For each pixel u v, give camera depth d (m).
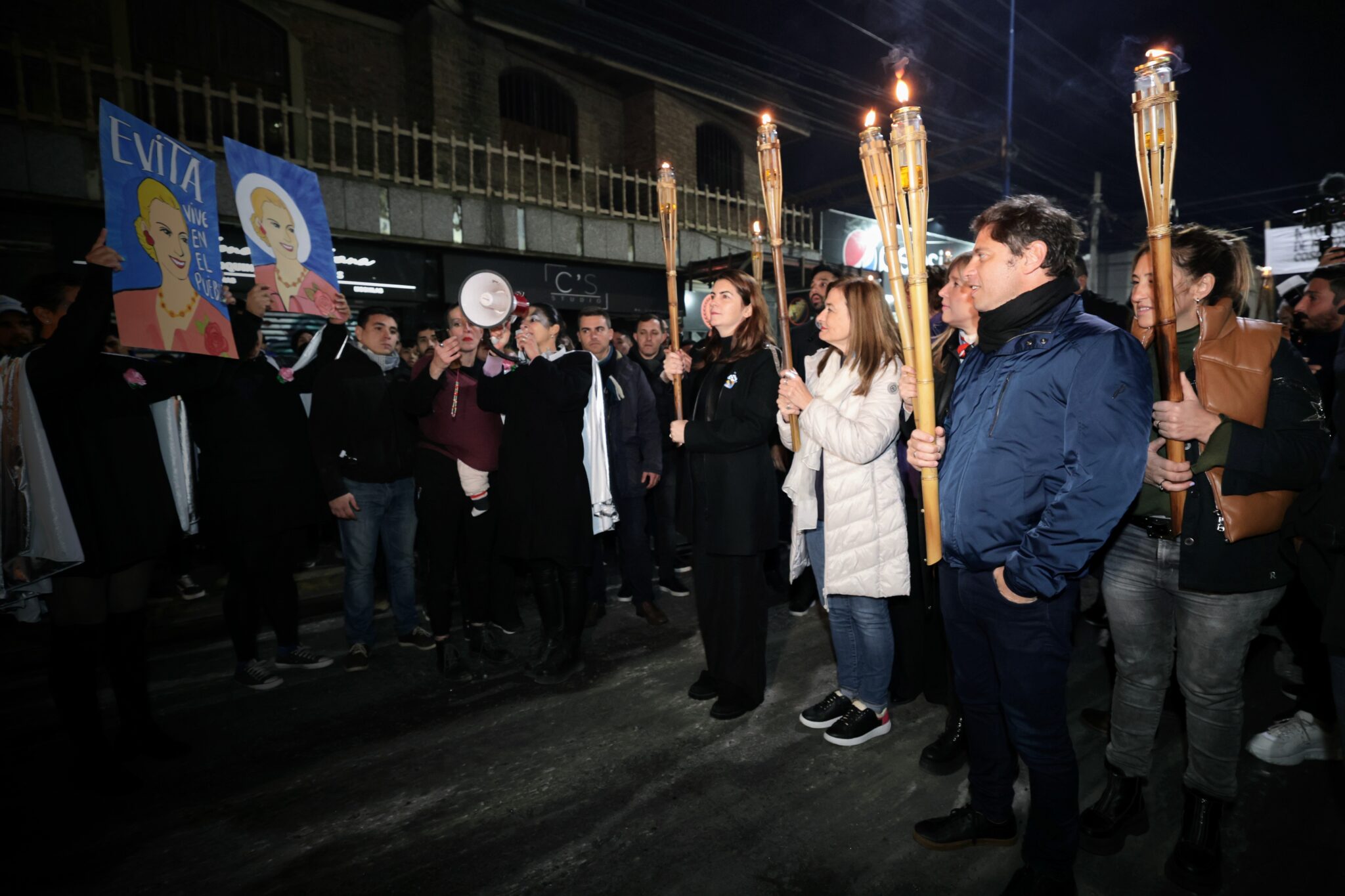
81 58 6.28
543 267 9.25
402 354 6.72
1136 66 1.85
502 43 9.86
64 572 2.60
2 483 2.46
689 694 3.39
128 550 2.74
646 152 11.59
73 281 2.84
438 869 2.26
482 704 3.37
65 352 2.48
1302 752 2.72
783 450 4.11
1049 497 1.75
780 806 2.54
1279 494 1.93
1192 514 1.98
